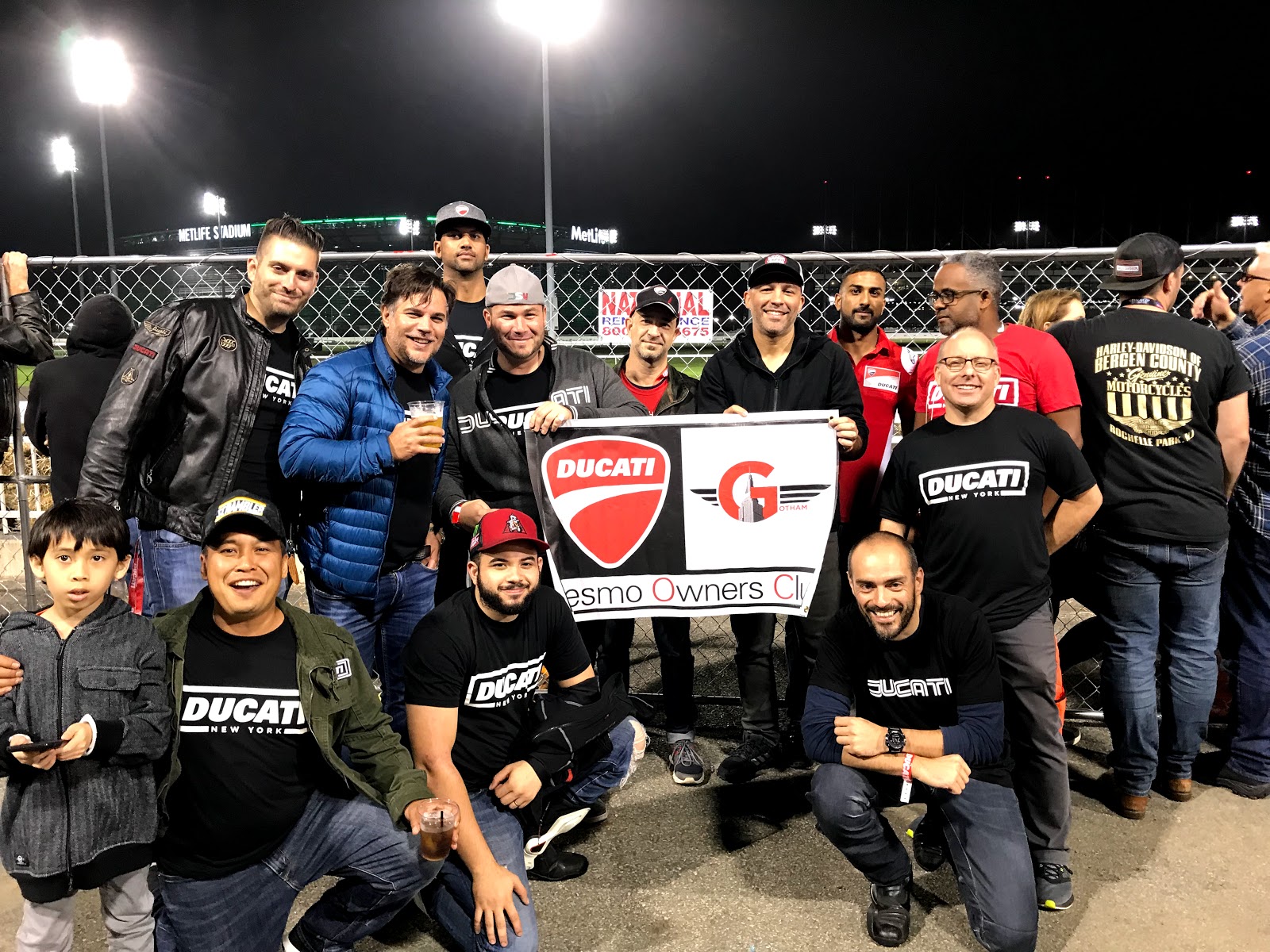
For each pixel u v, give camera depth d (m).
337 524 3.16
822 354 3.84
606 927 2.92
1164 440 3.40
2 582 6.52
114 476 3.05
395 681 3.54
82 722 2.12
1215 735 4.34
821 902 3.06
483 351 3.87
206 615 2.43
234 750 2.37
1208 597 3.53
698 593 3.74
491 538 2.68
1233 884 3.14
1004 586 3.05
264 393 3.26
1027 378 3.38
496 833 2.79
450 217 4.37
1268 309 3.75
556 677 3.09
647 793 3.86
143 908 2.38
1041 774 3.03
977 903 2.72
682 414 4.36
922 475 3.13
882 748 2.72
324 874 2.55
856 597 2.82
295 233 3.15
